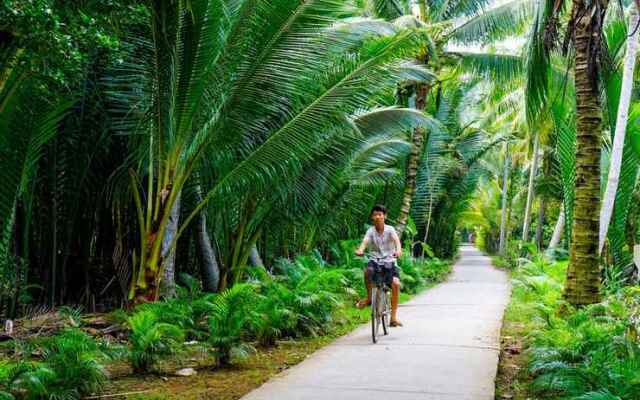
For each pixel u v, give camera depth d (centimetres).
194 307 874
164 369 667
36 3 605
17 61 734
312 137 1005
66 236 1032
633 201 1861
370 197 2017
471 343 792
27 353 660
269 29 908
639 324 775
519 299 1316
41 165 1001
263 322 795
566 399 499
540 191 2798
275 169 1025
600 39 950
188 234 1300
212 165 1024
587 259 967
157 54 881
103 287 1129
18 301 946
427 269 2061
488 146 2838
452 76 1967
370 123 1259
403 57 1048
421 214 2620
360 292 1384
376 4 1798
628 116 1330
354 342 812
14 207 841
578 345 657
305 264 1425
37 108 805
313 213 1315
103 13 722
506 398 552
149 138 984
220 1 870
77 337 639
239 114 952
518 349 786
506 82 1898
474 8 1775
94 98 1013
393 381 586
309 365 662
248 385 593
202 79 915
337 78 1001
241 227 1249
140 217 970
